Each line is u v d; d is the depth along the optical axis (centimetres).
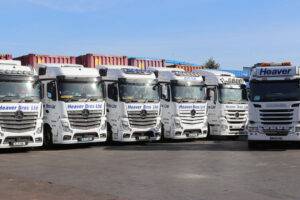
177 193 1027
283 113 1889
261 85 1938
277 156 1695
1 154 1838
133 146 2153
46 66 2059
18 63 1945
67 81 2002
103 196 994
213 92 2466
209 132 2488
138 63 2870
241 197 980
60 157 1720
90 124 2030
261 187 1089
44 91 2047
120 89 2156
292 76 1888
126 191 1052
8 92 1834
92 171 1357
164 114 2345
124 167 1436
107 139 2189
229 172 1319
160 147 2091
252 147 2011
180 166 1448
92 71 2075
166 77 2356
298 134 1872
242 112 2495
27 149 2027
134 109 2164
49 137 2025
